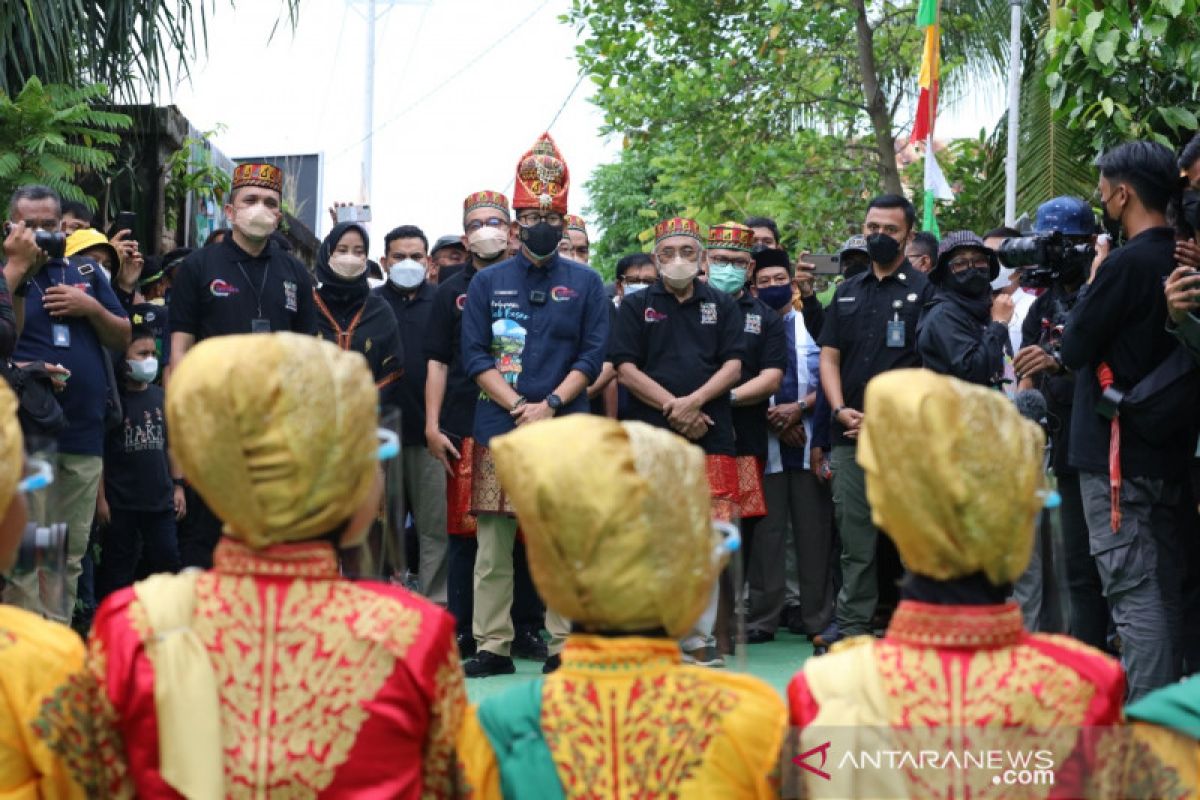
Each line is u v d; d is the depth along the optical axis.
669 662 2.54
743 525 7.34
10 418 2.54
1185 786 2.50
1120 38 7.01
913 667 2.47
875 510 2.49
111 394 6.68
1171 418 4.52
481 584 6.23
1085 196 11.58
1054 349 5.42
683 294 6.80
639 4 17.59
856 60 17.98
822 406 7.29
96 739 2.48
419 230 7.57
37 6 8.44
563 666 2.57
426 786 2.57
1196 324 4.36
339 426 2.43
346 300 6.88
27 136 7.89
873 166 17.61
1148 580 4.60
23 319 5.90
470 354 6.26
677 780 2.47
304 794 2.41
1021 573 2.53
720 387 6.65
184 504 7.52
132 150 9.63
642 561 2.44
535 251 6.29
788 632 7.89
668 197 19.02
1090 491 4.73
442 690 2.52
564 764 2.50
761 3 17.52
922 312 6.59
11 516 2.58
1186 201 4.64
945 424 2.38
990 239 7.69
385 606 2.50
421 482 7.09
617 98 17.58
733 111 17.48
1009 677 2.44
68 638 2.53
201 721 2.41
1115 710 2.49
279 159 20.48
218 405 2.38
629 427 2.51
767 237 8.23
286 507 2.41
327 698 2.43
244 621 2.45
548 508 2.42
